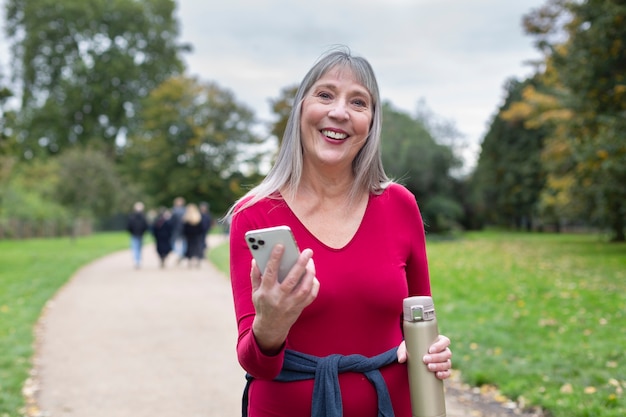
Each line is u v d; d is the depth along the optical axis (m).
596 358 5.63
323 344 1.64
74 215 35.75
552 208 30.19
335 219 1.73
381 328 1.68
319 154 1.72
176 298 10.74
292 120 1.79
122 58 48.56
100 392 5.27
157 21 51.66
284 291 1.34
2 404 4.74
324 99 1.76
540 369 5.34
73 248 26.33
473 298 9.59
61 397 5.12
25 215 35.94
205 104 47.28
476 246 25.47
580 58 16.45
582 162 17.14
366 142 1.80
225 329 7.96
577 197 21.91
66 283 13.16
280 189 1.74
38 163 41.91
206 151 47.75
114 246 28.22
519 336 6.78
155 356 6.52
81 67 47.53
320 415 1.60
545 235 40.88
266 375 1.50
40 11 49.16
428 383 1.57
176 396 5.15
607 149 15.29
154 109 46.69
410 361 1.59
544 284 11.14
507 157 46.78
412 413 1.60
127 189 39.50
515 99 46.78
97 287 12.41
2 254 22.06
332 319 1.64
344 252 1.68
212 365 6.14
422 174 34.16
